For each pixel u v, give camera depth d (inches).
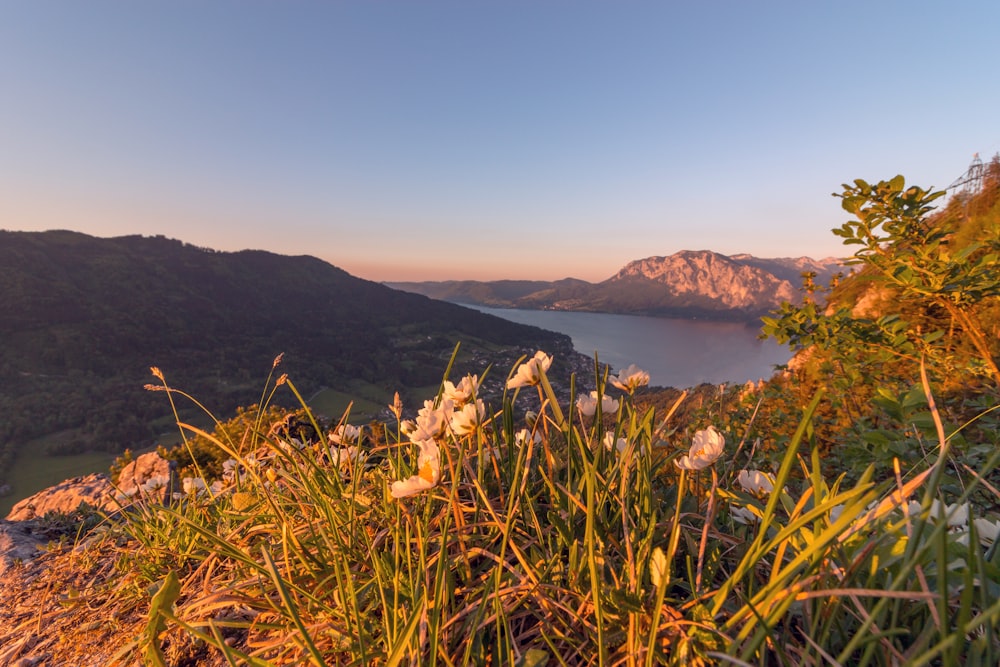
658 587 30.9
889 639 30.9
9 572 94.5
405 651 37.0
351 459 68.0
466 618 40.8
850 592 25.0
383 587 42.4
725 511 51.7
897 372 130.3
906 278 110.3
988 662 23.1
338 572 39.5
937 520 24.5
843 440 104.9
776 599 29.8
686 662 31.0
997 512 57.4
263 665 38.8
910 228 111.3
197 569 69.9
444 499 52.4
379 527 56.1
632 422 48.8
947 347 116.6
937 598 23.1
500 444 59.6
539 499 56.3
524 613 40.3
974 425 92.4
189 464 153.7
